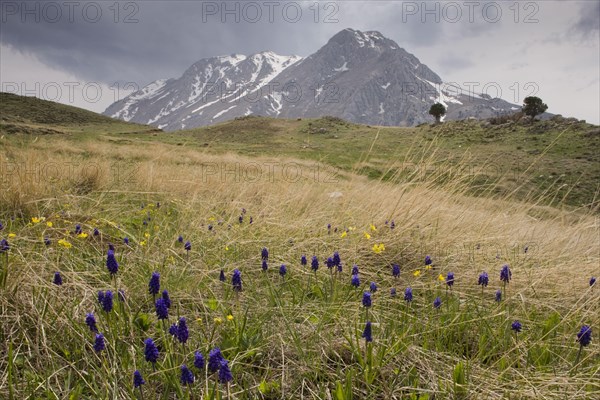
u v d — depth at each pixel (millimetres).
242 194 6875
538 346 3008
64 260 3717
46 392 2168
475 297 3775
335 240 4785
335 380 2512
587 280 4137
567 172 34562
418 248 4707
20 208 5109
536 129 56906
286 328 2977
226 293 3416
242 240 4664
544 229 5914
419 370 2662
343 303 3256
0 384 2258
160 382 2422
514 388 2492
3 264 3146
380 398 2463
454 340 3074
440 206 5559
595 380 2625
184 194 7242
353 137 61938
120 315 2775
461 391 2453
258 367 2598
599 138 49312
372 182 6703
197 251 4426
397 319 3201
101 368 2377
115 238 4645
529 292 3861
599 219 6027
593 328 3365
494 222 5688
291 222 5406
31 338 2672
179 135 70062
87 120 76500
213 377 2457
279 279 3920
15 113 68312
